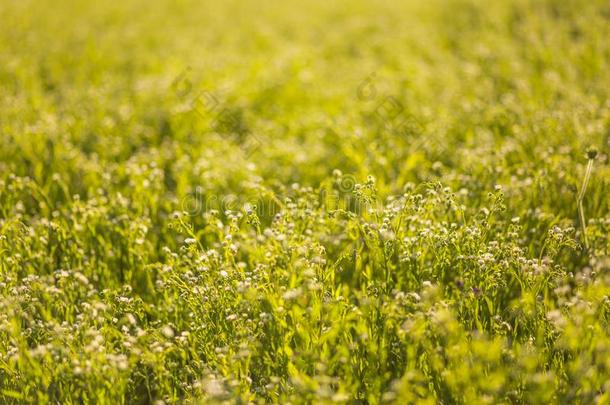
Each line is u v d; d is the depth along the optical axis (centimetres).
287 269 501
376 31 1850
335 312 441
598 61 1185
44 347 395
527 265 459
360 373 422
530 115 888
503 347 409
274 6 2345
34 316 505
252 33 1850
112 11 2172
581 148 724
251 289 432
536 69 1236
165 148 896
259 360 439
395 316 407
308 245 509
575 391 387
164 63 1480
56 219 614
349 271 552
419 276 493
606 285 427
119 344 473
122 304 477
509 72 1221
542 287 482
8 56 1447
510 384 388
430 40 1595
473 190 658
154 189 736
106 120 998
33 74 1302
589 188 638
